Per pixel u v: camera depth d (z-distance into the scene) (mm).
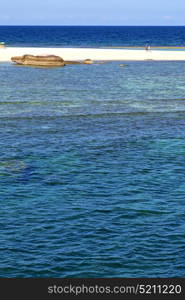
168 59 109438
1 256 18969
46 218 22484
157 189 26688
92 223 22016
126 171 29609
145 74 81125
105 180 27922
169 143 36531
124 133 39344
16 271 18062
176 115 47375
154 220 22531
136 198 25234
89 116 45406
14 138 36531
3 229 21234
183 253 19469
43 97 54875
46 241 20219
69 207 23828
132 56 112000
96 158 32094
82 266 18438
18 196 25172
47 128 40094
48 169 29625
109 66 92688
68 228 21469
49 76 74562
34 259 18828
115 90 62000
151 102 54125
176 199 25266
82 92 59438
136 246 19922
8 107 48438
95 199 24984
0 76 72875
